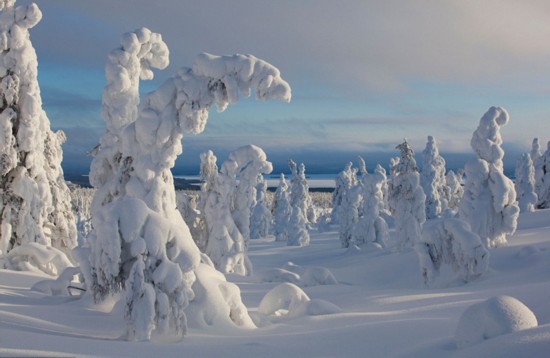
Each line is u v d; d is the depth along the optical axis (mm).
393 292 18859
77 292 14477
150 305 9055
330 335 9570
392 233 50844
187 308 10539
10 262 18750
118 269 9422
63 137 23156
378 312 13172
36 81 21172
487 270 21688
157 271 9336
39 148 21219
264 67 12086
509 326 6695
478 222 24766
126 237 9336
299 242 53906
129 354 7570
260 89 12055
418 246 22062
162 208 12938
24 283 16266
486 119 25375
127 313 9102
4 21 20562
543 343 5684
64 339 8219
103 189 13758
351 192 44125
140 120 12875
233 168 29016
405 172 36438
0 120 20266
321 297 19141
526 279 19000
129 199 9703
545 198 54656
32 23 20844
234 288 11492
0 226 20391
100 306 11750
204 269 11758
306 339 9320
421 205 36062
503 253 23688
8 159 20250
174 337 9320
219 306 10828
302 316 12531
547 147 55156
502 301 6969
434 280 21672
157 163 13031
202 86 12516
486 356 5996
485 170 24891
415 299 15531
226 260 28281
